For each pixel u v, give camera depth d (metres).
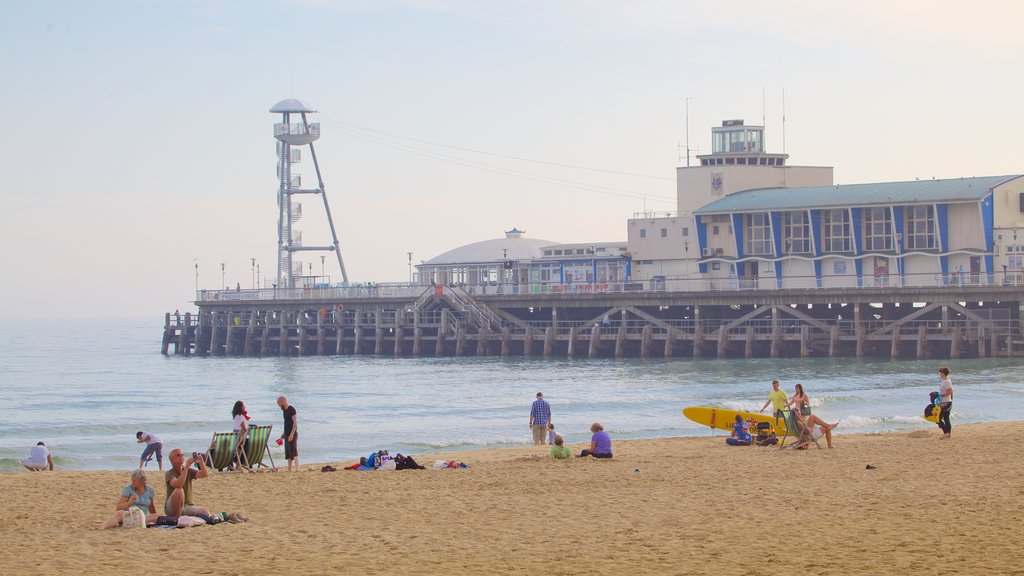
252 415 65.50
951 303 92.56
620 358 104.00
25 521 24.25
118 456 48.47
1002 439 36.28
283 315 126.19
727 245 112.81
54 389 92.06
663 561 17.75
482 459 36.72
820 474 28.81
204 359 127.56
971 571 15.95
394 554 19.27
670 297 103.38
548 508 24.14
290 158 140.88
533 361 103.81
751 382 77.19
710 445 39.03
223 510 25.08
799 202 106.81
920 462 30.53
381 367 102.06
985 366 84.31
